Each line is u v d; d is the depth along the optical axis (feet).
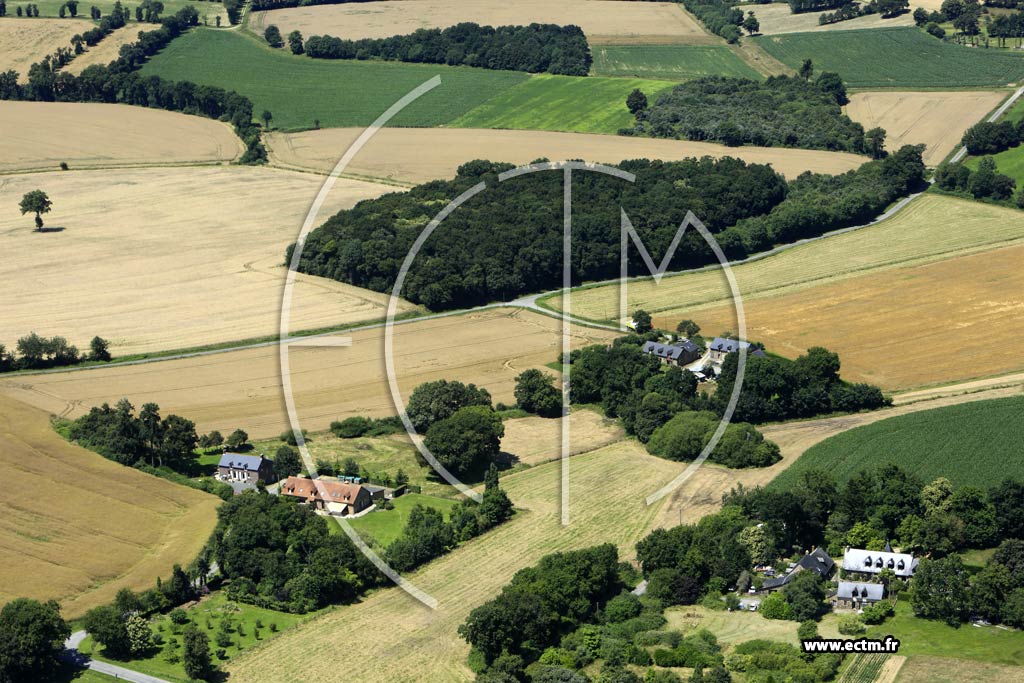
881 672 467.93
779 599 514.68
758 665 469.98
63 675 479.00
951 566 515.91
